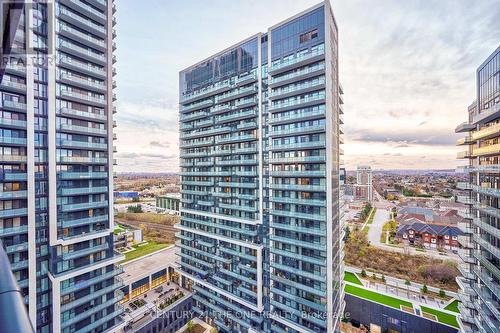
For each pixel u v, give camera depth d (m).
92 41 39.97
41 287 35.72
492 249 31.22
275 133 45.16
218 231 56.03
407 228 96.06
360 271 72.31
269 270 46.84
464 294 39.84
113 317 41.91
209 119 59.22
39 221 35.59
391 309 50.19
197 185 60.91
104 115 42.12
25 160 34.44
